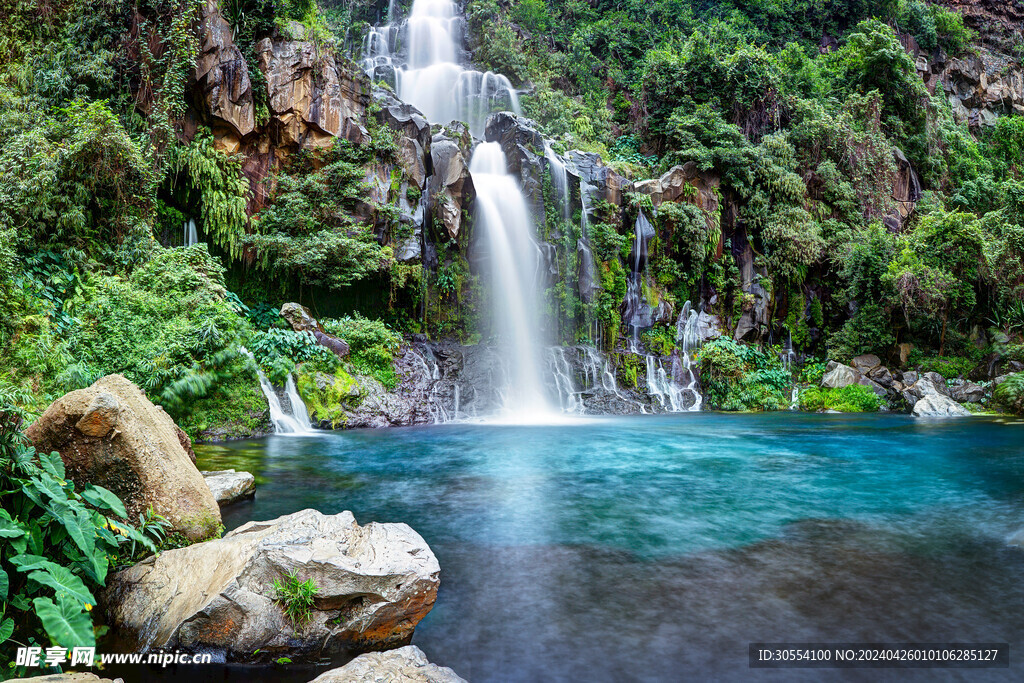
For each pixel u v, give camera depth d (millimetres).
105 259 12719
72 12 14664
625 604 4211
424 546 4098
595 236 21281
